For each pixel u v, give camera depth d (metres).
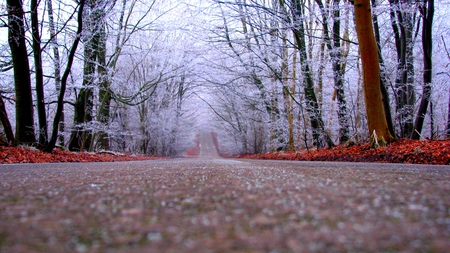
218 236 1.11
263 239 1.07
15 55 11.91
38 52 12.66
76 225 1.28
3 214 1.50
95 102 21.62
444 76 16.05
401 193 2.06
